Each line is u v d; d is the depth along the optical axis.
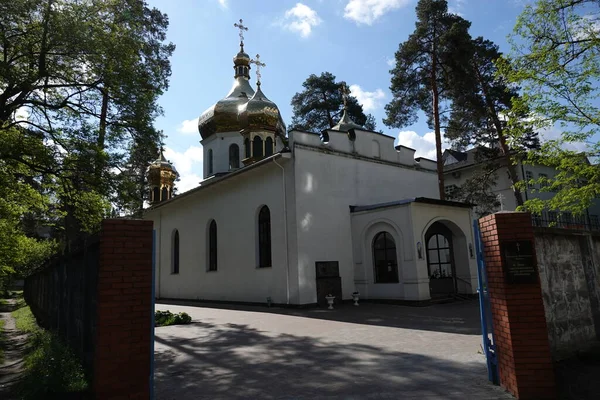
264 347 8.55
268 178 18.03
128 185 12.77
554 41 9.97
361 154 19.08
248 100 27.66
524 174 28.14
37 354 7.82
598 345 6.27
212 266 21.98
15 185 12.57
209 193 22.36
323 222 16.94
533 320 4.82
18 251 16.06
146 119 12.77
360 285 17.02
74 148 12.16
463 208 17.33
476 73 23.00
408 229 15.48
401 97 23.84
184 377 6.45
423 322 10.98
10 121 12.01
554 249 6.23
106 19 12.21
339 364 6.86
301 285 15.84
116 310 4.78
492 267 5.25
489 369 5.48
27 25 10.86
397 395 5.18
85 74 12.14
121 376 4.68
